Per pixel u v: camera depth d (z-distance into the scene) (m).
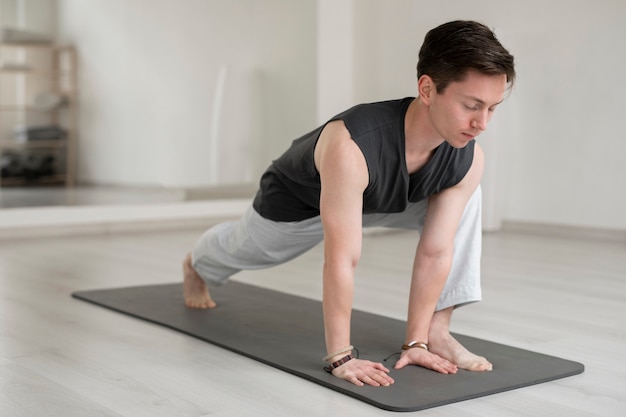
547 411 1.89
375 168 2.00
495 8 5.68
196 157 5.62
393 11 5.52
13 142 4.97
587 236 5.34
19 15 4.94
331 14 5.66
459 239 2.29
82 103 5.15
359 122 1.99
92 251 4.64
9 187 5.03
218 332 2.63
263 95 5.76
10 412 1.88
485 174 5.61
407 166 2.06
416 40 5.48
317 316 2.89
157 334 2.65
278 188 2.36
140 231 5.52
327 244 2.05
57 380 2.13
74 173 5.19
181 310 2.97
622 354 2.45
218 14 5.60
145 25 5.35
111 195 5.35
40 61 5.02
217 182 5.73
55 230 5.25
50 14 5.04
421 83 1.92
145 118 5.38
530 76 5.59
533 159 5.62
